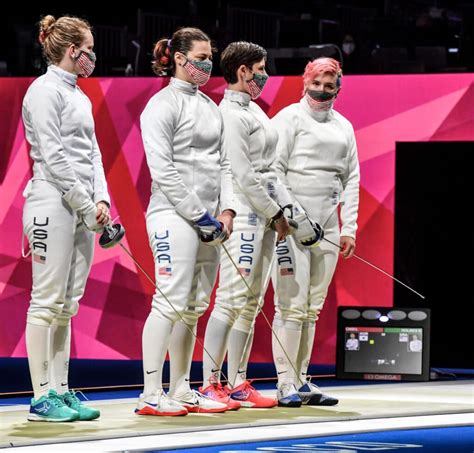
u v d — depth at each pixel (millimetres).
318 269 11039
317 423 9586
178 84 9938
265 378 14219
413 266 15680
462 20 18922
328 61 11062
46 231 9102
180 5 23547
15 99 16250
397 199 15453
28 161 16203
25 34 21641
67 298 9477
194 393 10180
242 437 8570
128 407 10547
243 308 10570
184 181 9797
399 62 18484
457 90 15141
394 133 15430
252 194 10297
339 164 11102
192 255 9719
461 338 15805
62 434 8492
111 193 16141
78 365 15789
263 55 10570
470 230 15430
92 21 24156
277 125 11062
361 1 25312
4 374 14562
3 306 16344
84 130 9445
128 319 16125
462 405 10961
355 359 13758
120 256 16109
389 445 8211
